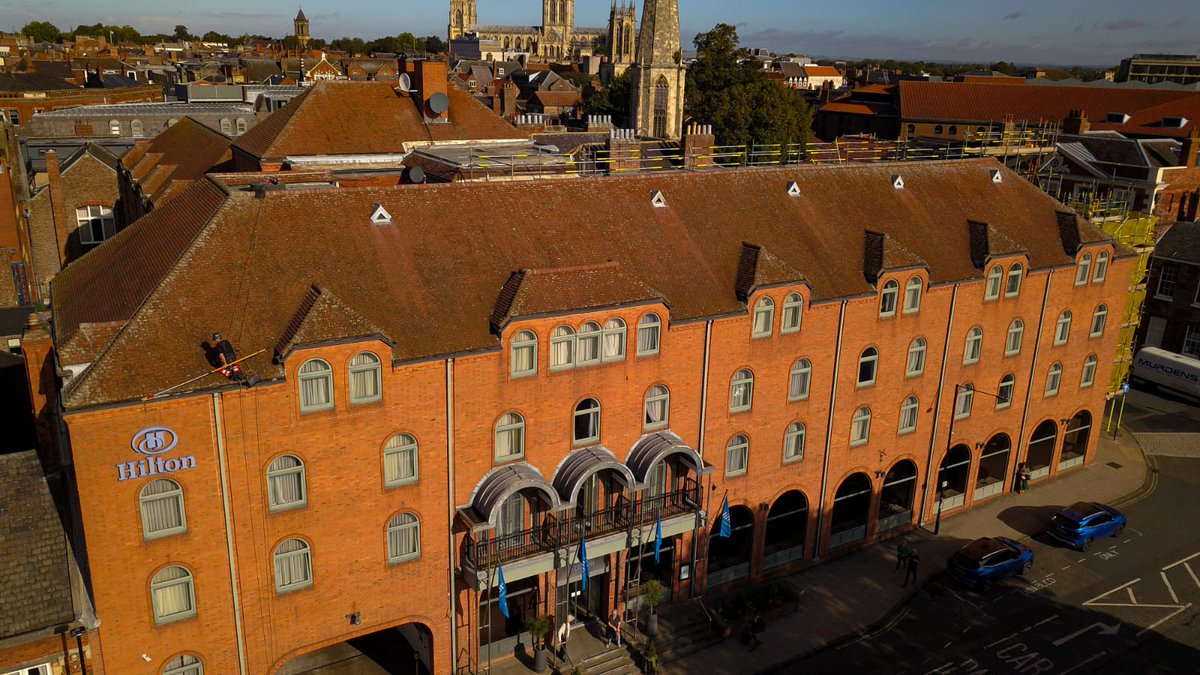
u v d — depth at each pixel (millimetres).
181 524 27375
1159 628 39156
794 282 37562
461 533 32469
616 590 36875
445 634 33312
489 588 31844
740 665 35875
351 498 29922
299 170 45469
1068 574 43156
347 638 31234
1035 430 50531
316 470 29031
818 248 41062
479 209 35719
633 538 34625
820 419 40562
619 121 124750
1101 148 74438
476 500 31953
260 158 48781
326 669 34281
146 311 27672
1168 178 70062
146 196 49719
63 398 25094
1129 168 71000
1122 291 51000
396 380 29609
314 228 32250
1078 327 49625
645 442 35438
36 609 26062
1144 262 56031
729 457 38562
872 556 44062
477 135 55188
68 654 26281
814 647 37188
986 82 139625
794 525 42438
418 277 32375
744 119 92562
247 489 28016
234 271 29875
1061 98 111938
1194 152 70938
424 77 54219
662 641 36844
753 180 43000
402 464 30750
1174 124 92562
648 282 36000
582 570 34625
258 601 29188
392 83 55312
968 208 47656
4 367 37000
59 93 117000
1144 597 41406
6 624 25531
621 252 36750
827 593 40938
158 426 26109
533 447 33219
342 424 29047
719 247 39031
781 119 93562
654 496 36781
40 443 28938
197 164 55969
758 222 41062
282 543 29156
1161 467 54969
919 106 123125
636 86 91375
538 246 35469
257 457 27922
